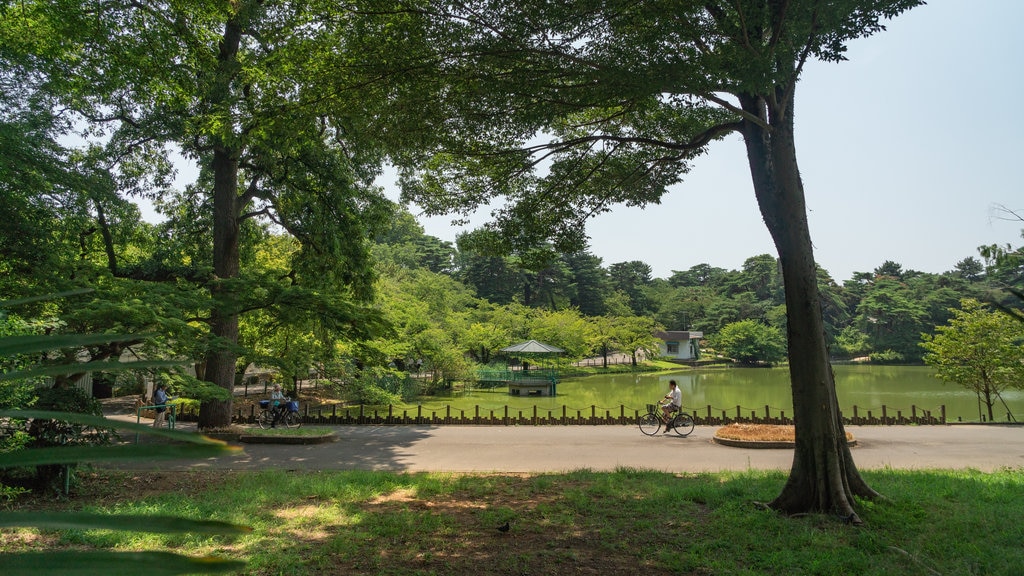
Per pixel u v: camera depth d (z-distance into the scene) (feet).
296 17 26.81
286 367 52.16
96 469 33.30
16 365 20.92
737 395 106.11
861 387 113.09
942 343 68.39
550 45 23.97
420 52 24.71
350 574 17.53
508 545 20.17
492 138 30.32
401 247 206.18
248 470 35.88
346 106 27.35
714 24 23.26
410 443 47.47
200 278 48.57
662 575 17.56
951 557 18.75
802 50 23.76
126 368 2.50
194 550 19.44
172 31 34.53
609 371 168.04
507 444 46.70
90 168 45.24
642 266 286.05
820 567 17.80
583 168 35.81
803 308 25.26
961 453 42.42
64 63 35.01
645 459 40.32
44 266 32.73
